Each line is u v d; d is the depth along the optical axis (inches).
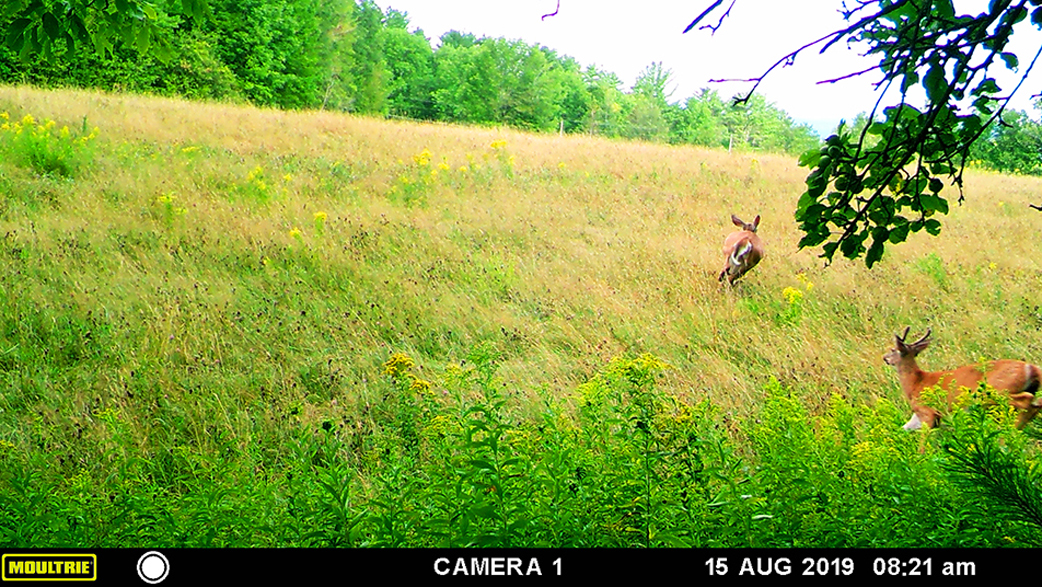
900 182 123.8
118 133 709.3
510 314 364.5
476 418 187.0
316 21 2078.0
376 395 271.9
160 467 205.6
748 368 310.3
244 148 708.0
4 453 194.4
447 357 314.5
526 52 2768.2
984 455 84.8
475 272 424.2
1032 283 451.2
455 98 2923.2
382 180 633.0
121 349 296.4
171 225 463.2
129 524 137.9
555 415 159.5
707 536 127.1
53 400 255.6
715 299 392.8
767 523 129.2
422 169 665.0
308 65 2038.6
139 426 238.8
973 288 429.4
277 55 1927.9
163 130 737.6
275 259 423.5
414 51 3408.0
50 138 592.1
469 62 3009.4
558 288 402.6
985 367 241.6
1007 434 138.4
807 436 147.3
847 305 392.2
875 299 401.4
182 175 582.2
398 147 786.8
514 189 639.8
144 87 1460.4
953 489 125.7
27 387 265.0
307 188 591.5
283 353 304.2
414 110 3218.5
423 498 141.4
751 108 3351.4
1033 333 363.3
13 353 287.6
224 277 394.0
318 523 129.3
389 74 2760.8
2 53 1194.6
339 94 2299.5
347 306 364.2
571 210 582.2
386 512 139.3
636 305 378.9
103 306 334.6
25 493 137.1
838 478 138.1
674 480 129.9
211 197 537.6
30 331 303.7
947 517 123.0
